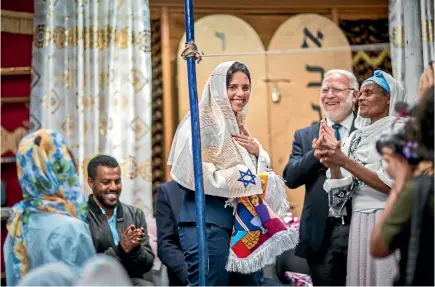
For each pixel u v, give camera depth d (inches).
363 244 142.5
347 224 147.7
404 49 183.6
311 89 178.2
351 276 143.3
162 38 193.6
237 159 143.2
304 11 201.2
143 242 158.4
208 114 144.3
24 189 141.0
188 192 145.0
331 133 143.4
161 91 190.9
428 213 116.4
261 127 174.9
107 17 182.4
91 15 181.9
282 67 177.2
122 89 180.9
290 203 170.6
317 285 149.5
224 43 184.4
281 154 174.4
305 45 189.8
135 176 179.0
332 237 148.4
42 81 182.5
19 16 190.7
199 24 184.5
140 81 181.8
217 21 185.0
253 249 139.9
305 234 150.0
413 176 119.1
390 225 118.6
